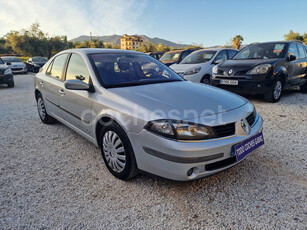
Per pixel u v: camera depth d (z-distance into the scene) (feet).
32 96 25.81
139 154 7.08
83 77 9.69
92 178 8.32
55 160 9.78
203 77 23.12
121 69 9.84
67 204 6.91
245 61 18.80
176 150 6.31
